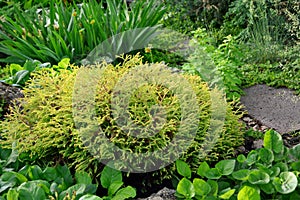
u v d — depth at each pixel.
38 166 2.43
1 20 4.92
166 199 2.27
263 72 4.52
